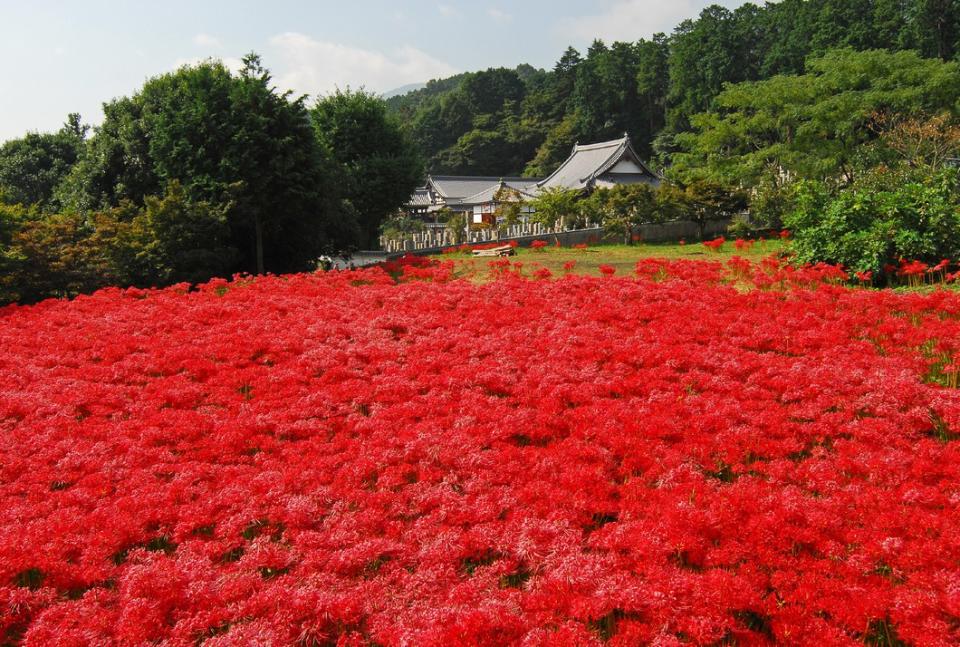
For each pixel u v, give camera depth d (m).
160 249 19.11
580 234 32.81
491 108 109.44
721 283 13.38
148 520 5.18
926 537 4.36
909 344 8.63
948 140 24.91
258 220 23.05
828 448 6.15
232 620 4.03
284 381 8.33
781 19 78.50
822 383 7.09
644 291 11.85
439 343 9.54
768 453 5.88
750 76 76.31
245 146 22.06
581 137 88.81
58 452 6.43
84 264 17.30
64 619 4.02
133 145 23.56
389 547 4.62
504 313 10.91
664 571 4.14
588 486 5.30
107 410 7.62
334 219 26.30
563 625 3.69
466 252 24.75
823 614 4.02
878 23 63.03
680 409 6.79
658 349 8.54
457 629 3.60
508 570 4.51
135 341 10.34
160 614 3.99
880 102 26.81
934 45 59.53
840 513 4.73
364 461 5.88
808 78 29.72
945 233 12.38
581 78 89.50
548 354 8.79
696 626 3.66
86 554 4.72
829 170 27.14
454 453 5.95
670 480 5.42
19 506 5.52
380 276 15.10
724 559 4.29
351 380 8.15
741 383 7.57
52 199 27.81
